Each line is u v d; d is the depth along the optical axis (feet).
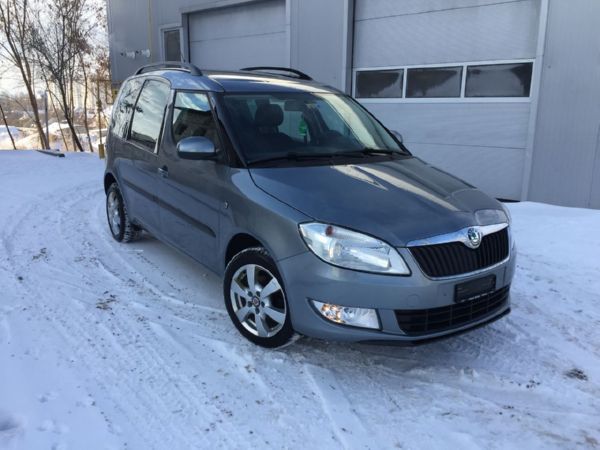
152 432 9.03
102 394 10.02
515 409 9.93
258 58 42.37
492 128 29.99
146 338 12.19
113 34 56.75
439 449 8.82
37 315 13.16
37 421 9.13
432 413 9.76
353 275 9.76
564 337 12.68
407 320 9.89
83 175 35.70
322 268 9.92
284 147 12.89
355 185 11.35
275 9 40.16
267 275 11.33
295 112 14.11
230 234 12.00
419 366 11.33
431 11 31.27
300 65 37.99
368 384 10.63
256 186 11.41
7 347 11.55
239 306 12.07
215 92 13.62
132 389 10.21
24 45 63.52
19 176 34.12
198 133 13.65
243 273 11.85
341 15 34.76
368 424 9.41
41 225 21.58
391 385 10.62
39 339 11.96
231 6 43.11
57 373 10.64
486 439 9.08
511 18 28.30
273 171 11.80
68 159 44.27
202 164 13.14
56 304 13.84
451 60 30.91
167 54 50.78
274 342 11.29
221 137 12.72
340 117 15.02
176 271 16.44
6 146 90.02
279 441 8.91
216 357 11.46
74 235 20.26
